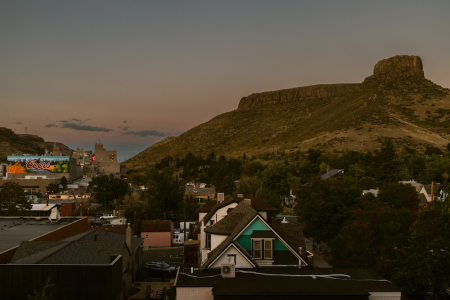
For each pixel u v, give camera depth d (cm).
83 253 2617
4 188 7719
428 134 18625
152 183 11088
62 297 2284
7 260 2592
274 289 1939
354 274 2258
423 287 2620
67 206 8419
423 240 2614
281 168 9550
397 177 10869
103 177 11969
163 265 3888
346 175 11681
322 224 4509
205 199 11688
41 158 16875
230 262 2336
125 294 3014
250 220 2502
